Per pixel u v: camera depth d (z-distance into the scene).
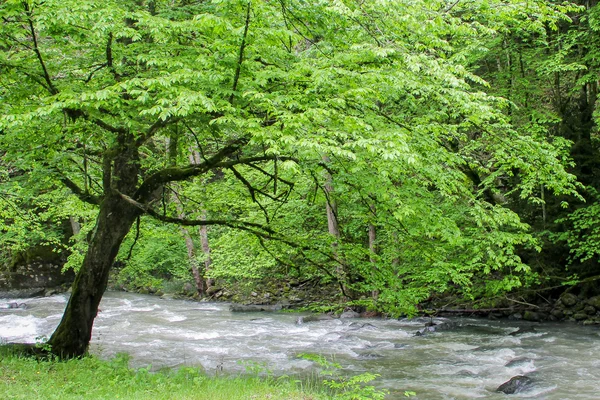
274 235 11.42
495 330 16.53
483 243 11.02
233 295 25.36
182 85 7.18
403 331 16.66
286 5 7.66
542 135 15.79
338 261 10.92
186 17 8.56
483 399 9.86
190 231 26.62
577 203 18.50
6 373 7.80
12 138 8.74
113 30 7.34
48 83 8.10
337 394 8.02
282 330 17.23
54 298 26.44
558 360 12.49
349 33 8.47
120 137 9.06
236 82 7.15
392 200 8.88
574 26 18.84
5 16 7.43
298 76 7.34
